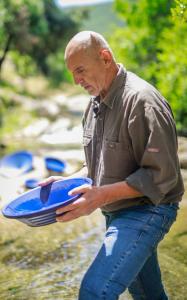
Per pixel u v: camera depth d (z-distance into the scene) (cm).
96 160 275
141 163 247
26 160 877
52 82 3428
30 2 2348
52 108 2153
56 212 239
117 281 238
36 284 396
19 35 2053
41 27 2497
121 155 255
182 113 712
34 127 1673
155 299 294
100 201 241
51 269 427
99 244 489
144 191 241
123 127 251
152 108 243
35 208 268
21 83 2809
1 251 471
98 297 234
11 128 1686
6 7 1895
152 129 240
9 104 2008
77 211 238
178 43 725
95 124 272
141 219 251
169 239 461
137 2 973
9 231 527
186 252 431
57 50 3378
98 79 253
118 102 254
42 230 533
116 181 260
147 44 939
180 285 375
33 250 473
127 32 974
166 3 909
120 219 256
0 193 703
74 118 2069
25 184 739
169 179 245
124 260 241
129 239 246
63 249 476
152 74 864
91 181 255
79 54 248
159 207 255
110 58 255
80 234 522
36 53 3181
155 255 287
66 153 1090
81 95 2992
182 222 493
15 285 396
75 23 3497
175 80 706
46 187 276
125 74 259
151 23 934
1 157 1105
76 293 377
